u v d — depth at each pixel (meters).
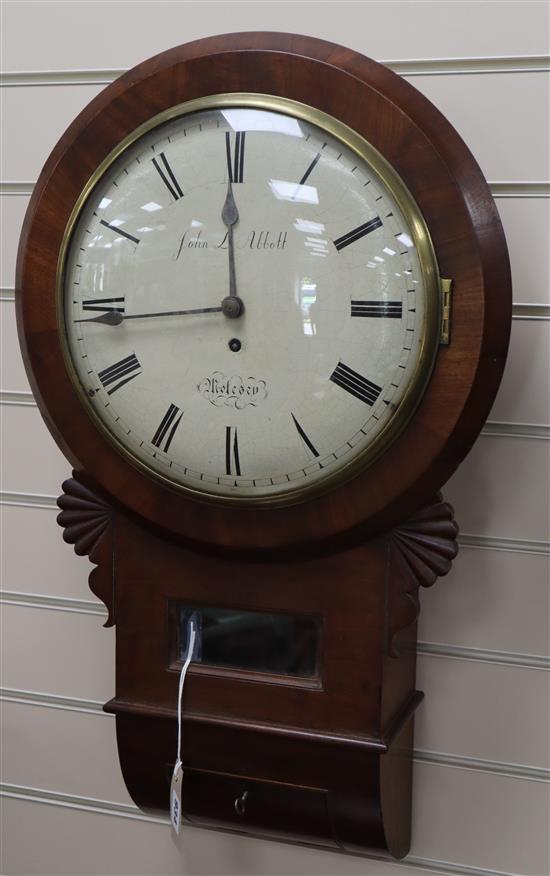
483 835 1.03
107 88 0.88
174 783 0.93
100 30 1.08
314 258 0.81
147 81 0.85
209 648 0.93
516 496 0.99
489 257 0.79
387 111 0.79
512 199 0.96
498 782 1.02
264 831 0.98
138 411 0.87
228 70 0.82
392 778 0.94
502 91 0.95
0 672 1.20
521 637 1.00
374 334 0.80
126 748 0.97
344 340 0.81
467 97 0.96
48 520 1.16
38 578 1.17
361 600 0.87
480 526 1.00
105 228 0.86
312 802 0.92
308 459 0.83
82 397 0.89
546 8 0.93
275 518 0.86
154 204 0.85
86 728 1.17
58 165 0.87
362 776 0.89
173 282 0.85
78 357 0.88
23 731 1.20
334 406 0.82
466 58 0.96
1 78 1.12
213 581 0.91
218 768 0.94
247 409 0.84
